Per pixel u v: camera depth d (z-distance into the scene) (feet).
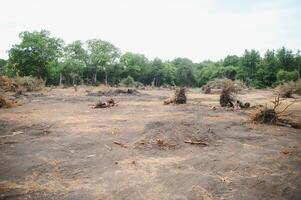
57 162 24.45
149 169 22.99
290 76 246.47
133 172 22.29
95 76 267.80
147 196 18.25
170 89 204.13
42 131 36.78
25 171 22.29
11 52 207.00
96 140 32.19
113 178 21.03
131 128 39.09
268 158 26.63
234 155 27.40
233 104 68.13
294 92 135.95
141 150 28.43
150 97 103.14
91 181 20.49
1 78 118.83
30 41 207.72
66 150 28.14
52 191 18.80
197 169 23.15
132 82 228.84
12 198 17.75
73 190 18.99
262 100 97.81
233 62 364.38
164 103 76.02
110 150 28.30
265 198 18.29
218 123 44.29
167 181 20.57
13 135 34.53
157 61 318.65
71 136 34.22
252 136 36.04
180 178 21.11
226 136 35.45
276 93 126.11
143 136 33.78
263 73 284.00
